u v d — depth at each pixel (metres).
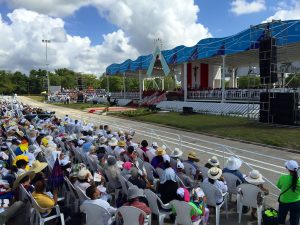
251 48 28.52
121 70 57.00
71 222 6.61
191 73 45.94
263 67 22.83
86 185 7.07
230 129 22.17
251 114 27.53
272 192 9.23
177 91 44.94
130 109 45.59
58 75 172.12
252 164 12.89
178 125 26.20
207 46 34.38
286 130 20.08
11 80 146.88
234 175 7.76
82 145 11.59
